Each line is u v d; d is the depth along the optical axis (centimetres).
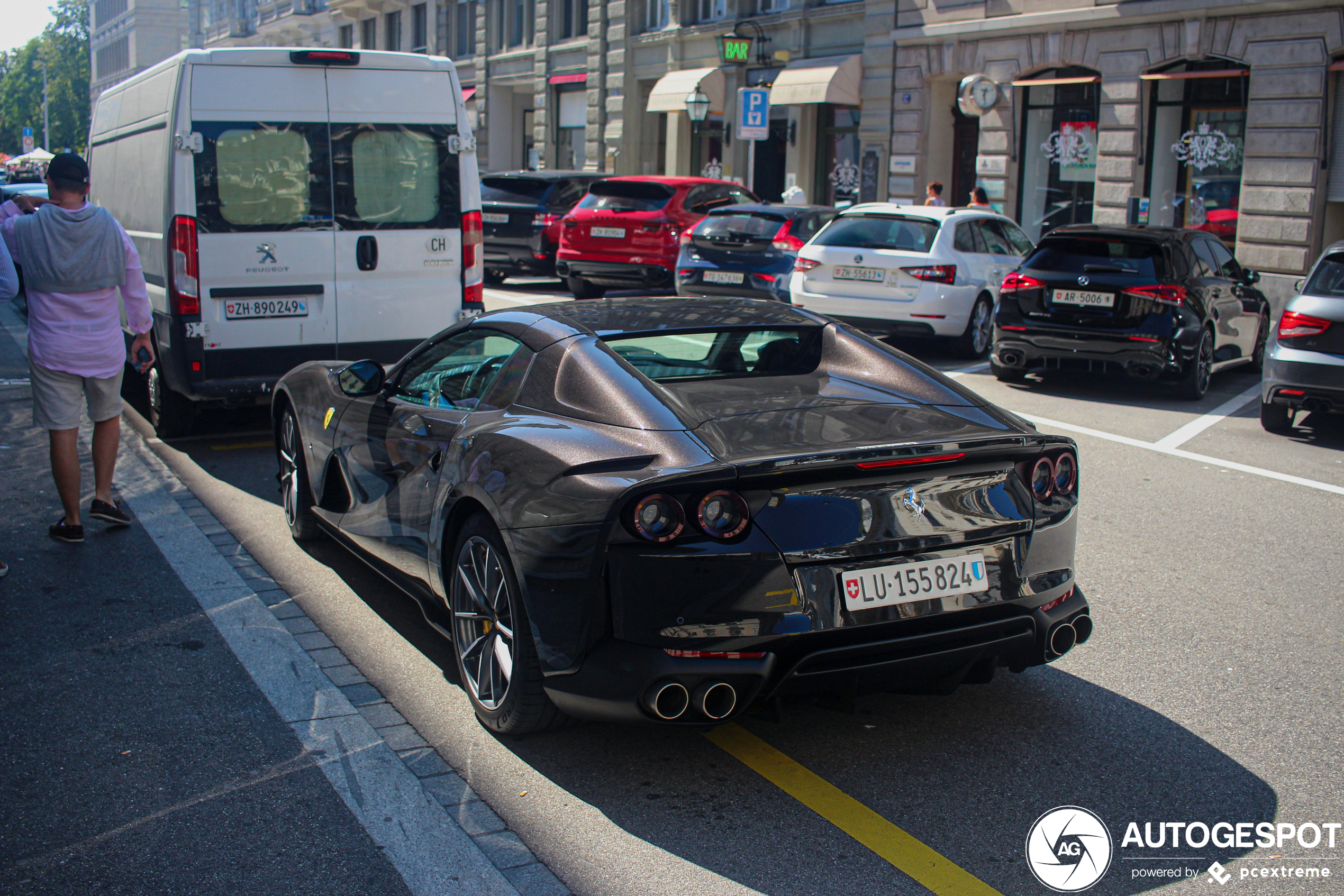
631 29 2909
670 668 313
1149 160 1809
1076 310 1041
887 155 2203
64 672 417
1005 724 388
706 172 2753
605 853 304
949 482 339
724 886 290
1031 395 1067
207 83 711
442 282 804
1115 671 434
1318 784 347
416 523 423
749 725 386
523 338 412
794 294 1265
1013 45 1950
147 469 732
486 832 314
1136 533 620
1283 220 1620
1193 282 1041
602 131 3044
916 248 1205
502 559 355
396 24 4191
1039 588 353
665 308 442
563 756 360
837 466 318
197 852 301
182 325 717
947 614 336
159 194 736
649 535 314
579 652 326
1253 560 575
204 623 468
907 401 381
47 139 9775
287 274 745
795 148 2452
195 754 355
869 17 2192
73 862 295
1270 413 892
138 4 9106
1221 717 394
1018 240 1362
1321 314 852
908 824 322
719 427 343
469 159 805
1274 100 1614
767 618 316
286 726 376
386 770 347
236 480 707
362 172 765
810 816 325
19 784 336
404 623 472
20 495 664
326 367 562
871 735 379
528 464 350
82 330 552
